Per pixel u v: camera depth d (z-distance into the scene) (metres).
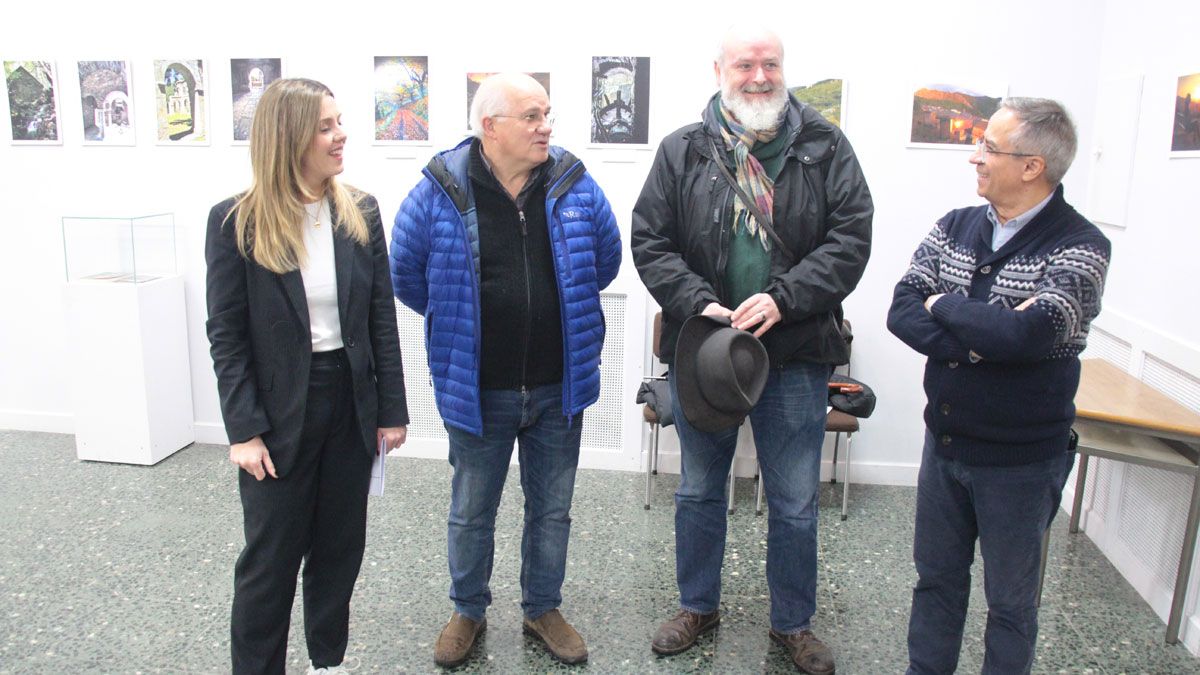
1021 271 1.78
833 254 2.12
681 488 2.42
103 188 3.93
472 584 2.36
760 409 2.26
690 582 2.44
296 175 1.81
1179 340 2.56
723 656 2.40
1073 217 1.77
